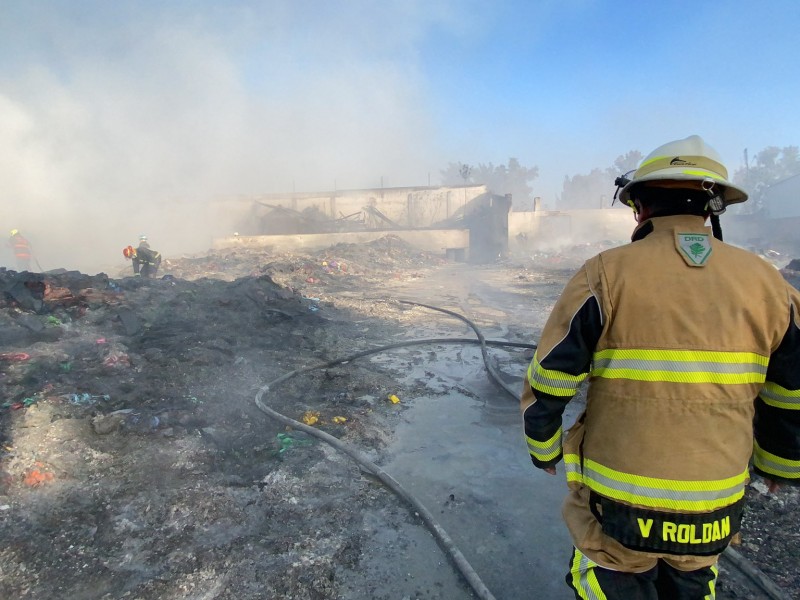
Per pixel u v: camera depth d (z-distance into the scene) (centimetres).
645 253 139
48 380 477
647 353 133
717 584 246
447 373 598
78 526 279
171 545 266
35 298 730
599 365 143
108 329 695
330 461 363
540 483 348
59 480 317
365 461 363
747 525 289
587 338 141
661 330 133
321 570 253
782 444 142
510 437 421
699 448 132
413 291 1297
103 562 253
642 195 153
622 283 136
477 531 295
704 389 131
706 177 138
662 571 152
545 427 150
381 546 277
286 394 508
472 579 248
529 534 293
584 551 154
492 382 562
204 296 894
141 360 557
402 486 333
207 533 277
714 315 131
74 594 233
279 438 398
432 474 360
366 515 305
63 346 584
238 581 243
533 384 149
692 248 137
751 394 135
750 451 140
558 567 266
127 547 264
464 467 370
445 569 262
